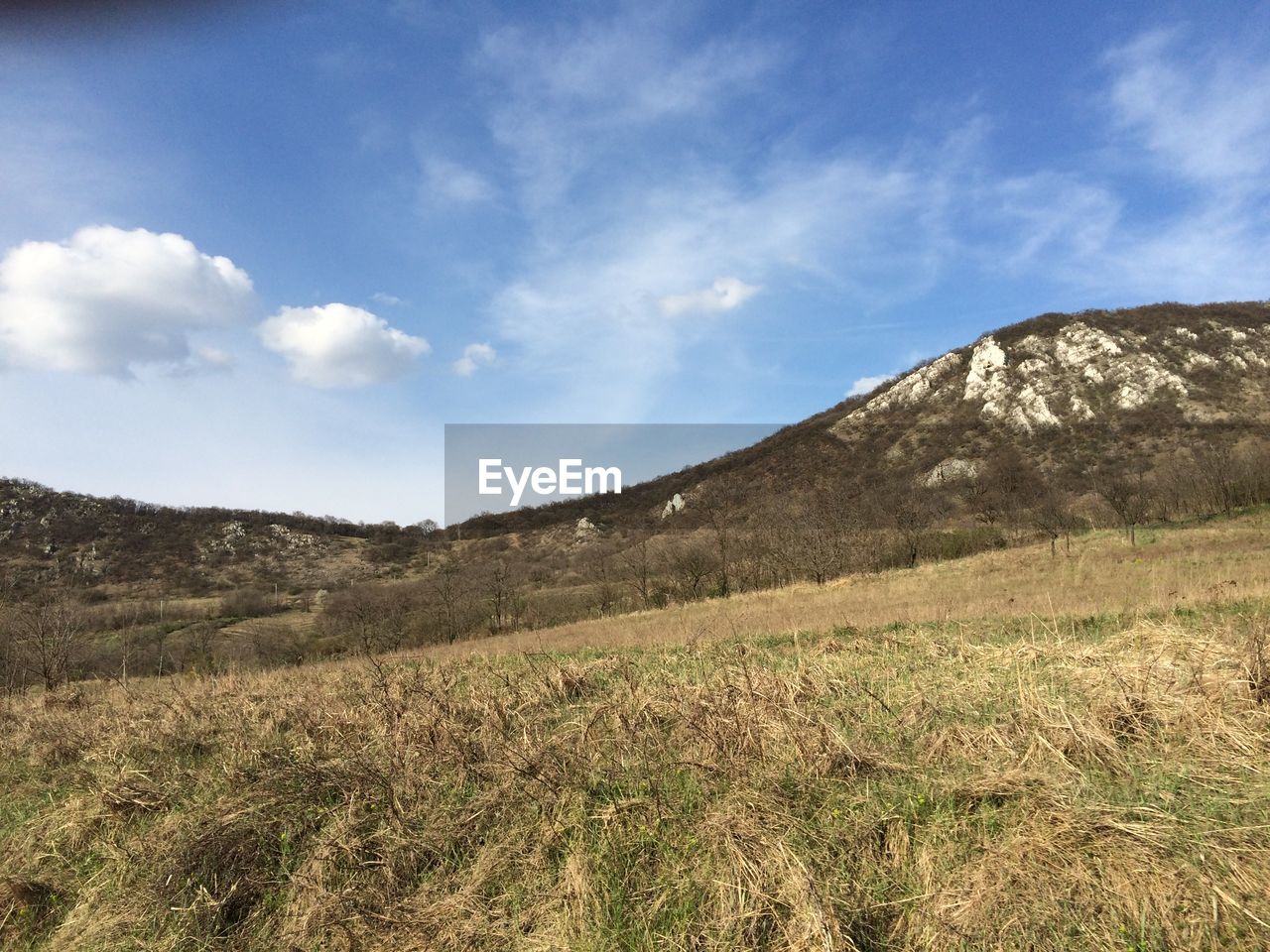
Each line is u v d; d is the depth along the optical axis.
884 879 4.07
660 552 42.59
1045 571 23.48
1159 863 3.72
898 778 5.03
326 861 4.89
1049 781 4.55
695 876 4.25
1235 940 3.29
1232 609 10.65
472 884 4.54
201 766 7.39
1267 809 4.10
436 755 6.26
